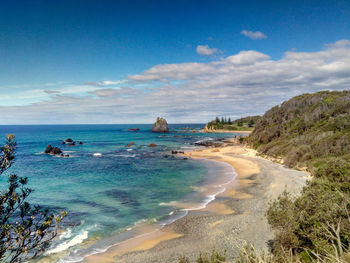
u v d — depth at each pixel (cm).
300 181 2917
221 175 3616
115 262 1325
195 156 5756
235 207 2161
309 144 4300
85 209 2139
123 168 4225
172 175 3634
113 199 2444
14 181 512
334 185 1495
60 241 1540
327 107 6091
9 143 512
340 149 3494
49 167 4309
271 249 1282
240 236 1560
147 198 2477
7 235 487
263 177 3366
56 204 2259
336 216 939
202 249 1436
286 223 1105
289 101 8606
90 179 3359
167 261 1324
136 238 1605
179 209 2144
